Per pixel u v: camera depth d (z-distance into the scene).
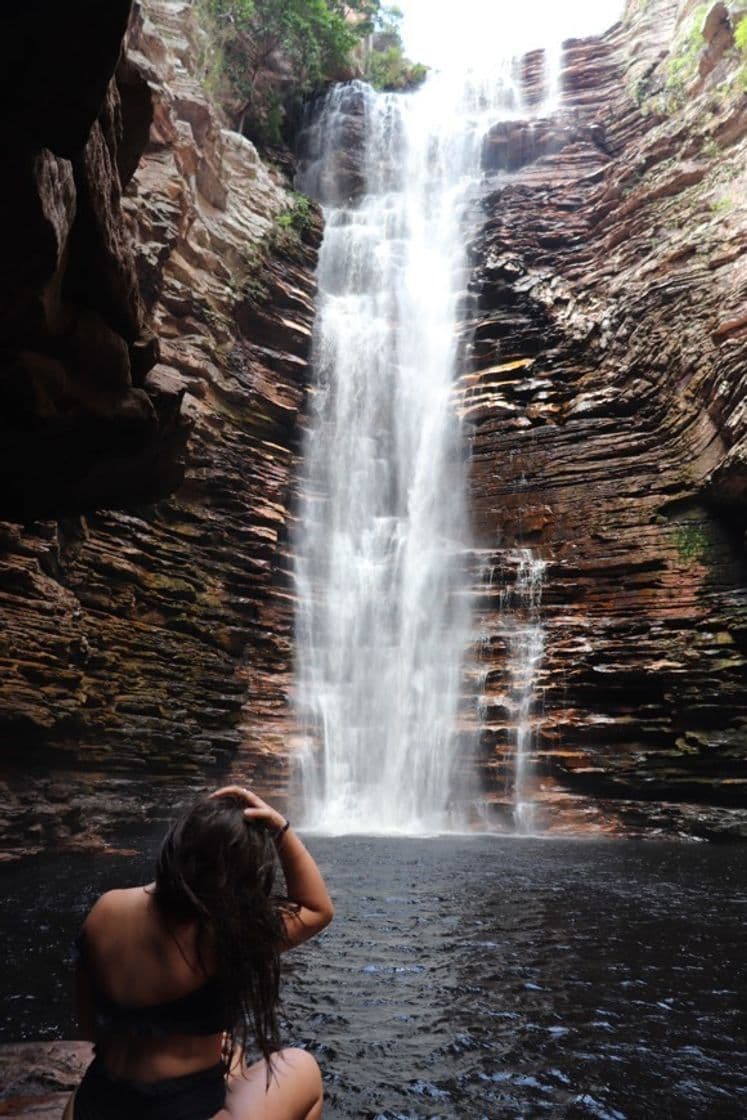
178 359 20.80
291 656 20.95
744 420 18.33
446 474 24.59
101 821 13.88
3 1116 3.13
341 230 30.55
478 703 20.20
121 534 18.14
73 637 14.03
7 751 13.00
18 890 9.77
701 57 26.02
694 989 5.99
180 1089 1.94
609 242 25.62
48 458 7.35
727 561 19.05
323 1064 4.58
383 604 23.14
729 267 21.28
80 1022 2.10
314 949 7.04
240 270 24.17
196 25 26.03
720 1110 4.05
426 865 12.04
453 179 32.69
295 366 24.83
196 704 18.22
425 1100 4.12
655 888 10.23
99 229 5.43
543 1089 4.28
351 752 20.78
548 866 12.09
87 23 3.59
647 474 21.20
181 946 1.98
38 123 4.03
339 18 32.03
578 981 6.18
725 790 16.75
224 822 2.07
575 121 30.94
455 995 5.81
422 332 27.70
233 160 26.17
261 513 21.72
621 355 23.11
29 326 5.54
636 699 18.75
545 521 22.27
